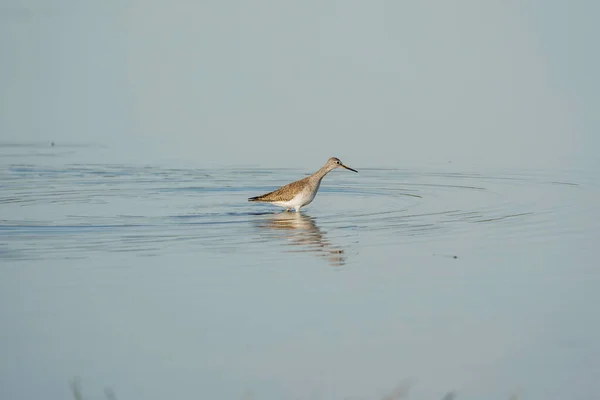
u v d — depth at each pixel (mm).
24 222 24094
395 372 14469
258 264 20047
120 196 28188
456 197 28031
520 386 14000
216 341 15672
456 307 17266
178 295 17938
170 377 14336
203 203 27266
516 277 19062
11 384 14141
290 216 25297
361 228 23641
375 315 16844
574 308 17141
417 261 20328
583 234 22656
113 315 16859
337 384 14047
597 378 14242
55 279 18891
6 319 16656
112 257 20578
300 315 16844
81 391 13891
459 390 13883
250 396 13656
